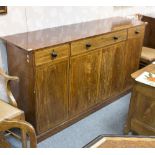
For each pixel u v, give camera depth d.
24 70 2.00
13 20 2.16
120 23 2.84
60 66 2.11
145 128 2.13
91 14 2.86
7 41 2.04
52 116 2.23
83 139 2.28
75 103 2.42
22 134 1.13
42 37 2.17
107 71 2.65
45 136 2.23
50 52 1.97
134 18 3.20
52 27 2.51
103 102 2.78
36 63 1.91
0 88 2.25
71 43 2.11
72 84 2.29
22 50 1.91
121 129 2.45
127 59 2.88
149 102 2.03
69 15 2.62
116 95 2.94
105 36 2.43
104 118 2.62
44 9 2.36
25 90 2.07
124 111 2.76
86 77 2.41
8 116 1.76
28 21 2.28
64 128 2.40
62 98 2.26
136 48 2.96
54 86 2.13
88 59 2.35
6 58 2.21
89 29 2.50
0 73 1.93
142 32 2.95
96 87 2.60
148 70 2.16
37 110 2.08
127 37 2.73
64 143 2.21
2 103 1.92
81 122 2.53
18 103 2.21
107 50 2.53
